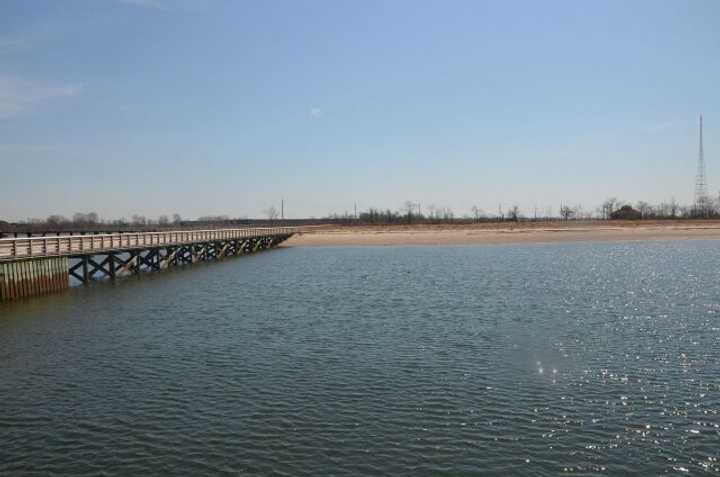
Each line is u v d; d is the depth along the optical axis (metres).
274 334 20.91
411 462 10.45
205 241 52.69
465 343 19.27
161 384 14.97
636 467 10.23
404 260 55.16
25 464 10.50
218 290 33.19
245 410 13.02
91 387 14.76
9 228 83.69
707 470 10.12
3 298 26.39
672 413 12.70
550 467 10.24
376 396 13.90
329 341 19.72
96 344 19.38
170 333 21.12
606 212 152.88
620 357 17.38
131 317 24.30
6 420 12.55
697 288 32.81
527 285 34.78
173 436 11.63
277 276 41.06
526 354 17.75
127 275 41.12
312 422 12.29
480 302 28.12
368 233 98.62
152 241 43.31
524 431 11.77
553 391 14.17
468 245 76.88
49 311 25.53
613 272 42.06
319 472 10.11
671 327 21.83
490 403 13.36
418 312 25.36
